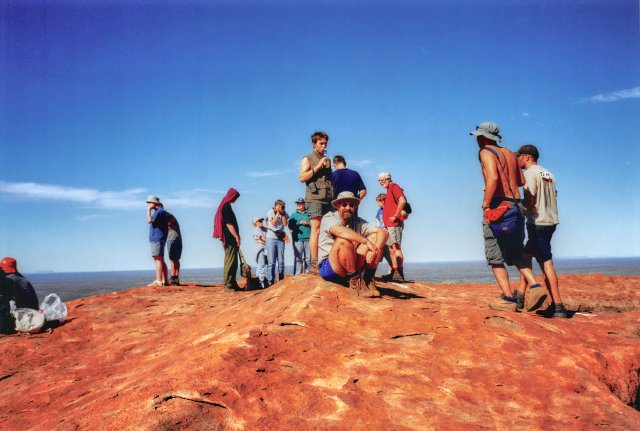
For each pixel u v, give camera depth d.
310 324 3.69
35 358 5.13
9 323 6.17
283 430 2.35
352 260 4.39
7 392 4.00
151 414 2.34
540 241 4.80
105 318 6.70
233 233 8.57
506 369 3.18
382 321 3.84
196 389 2.55
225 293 8.38
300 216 10.60
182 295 8.26
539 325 3.99
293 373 2.93
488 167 4.47
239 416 2.41
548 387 2.98
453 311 4.10
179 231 10.13
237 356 3.01
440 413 2.64
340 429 2.41
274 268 9.98
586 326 4.21
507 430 2.54
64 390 3.72
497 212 4.45
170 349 4.40
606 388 3.02
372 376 2.97
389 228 7.62
